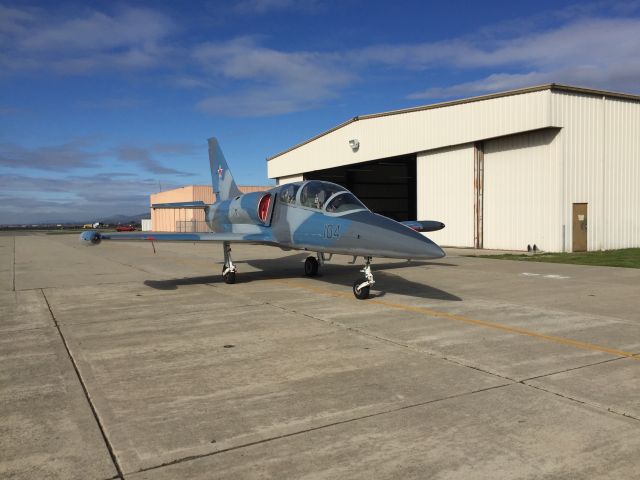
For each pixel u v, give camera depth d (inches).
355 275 528.7
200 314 332.5
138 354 235.0
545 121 709.9
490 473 122.5
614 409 160.1
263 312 334.3
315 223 399.2
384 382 189.3
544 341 246.7
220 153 696.4
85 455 135.0
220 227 597.0
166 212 2851.9
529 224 770.2
